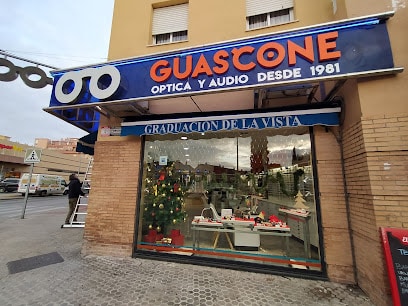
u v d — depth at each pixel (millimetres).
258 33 4598
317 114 3668
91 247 4590
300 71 3201
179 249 4434
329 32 3197
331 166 3705
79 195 7992
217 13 4949
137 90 3938
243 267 3900
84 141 5656
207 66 3619
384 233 2701
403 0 3104
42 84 5449
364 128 3008
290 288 3271
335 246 3521
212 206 4766
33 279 3475
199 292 3135
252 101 4344
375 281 2852
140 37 5344
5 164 29188
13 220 8680
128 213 4551
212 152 4855
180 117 4336
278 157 4367
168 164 5027
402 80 2938
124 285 3311
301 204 4031
